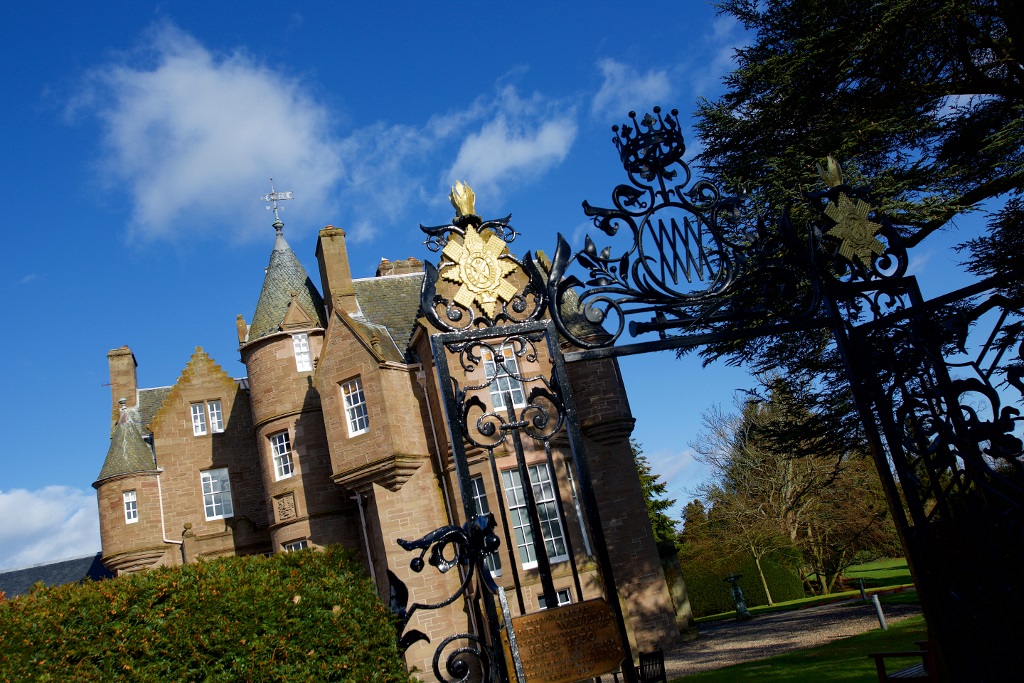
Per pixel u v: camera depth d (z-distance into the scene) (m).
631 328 4.59
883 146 14.73
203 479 29.62
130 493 28.81
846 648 14.69
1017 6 12.73
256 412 26.92
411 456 22.59
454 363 21.36
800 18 14.96
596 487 22.39
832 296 5.06
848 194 5.26
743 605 29.17
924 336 4.93
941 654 4.62
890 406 4.91
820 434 16.75
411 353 24.47
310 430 25.97
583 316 4.49
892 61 14.05
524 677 3.83
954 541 4.68
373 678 8.04
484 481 20.88
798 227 12.83
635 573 21.86
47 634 7.05
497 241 4.56
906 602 22.31
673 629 21.78
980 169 13.76
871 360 4.95
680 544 39.53
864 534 31.70
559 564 20.67
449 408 4.25
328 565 8.60
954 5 12.29
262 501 29.59
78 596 7.46
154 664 7.32
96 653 7.16
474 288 4.45
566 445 21.98
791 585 37.00
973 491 4.68
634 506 22.39
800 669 12.97
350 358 23.62
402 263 30.39
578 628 4.01
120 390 31.89
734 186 14.72
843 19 13.84
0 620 7.03
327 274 26.42
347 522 25.22
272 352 26.95
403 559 21.92
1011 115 13.85
